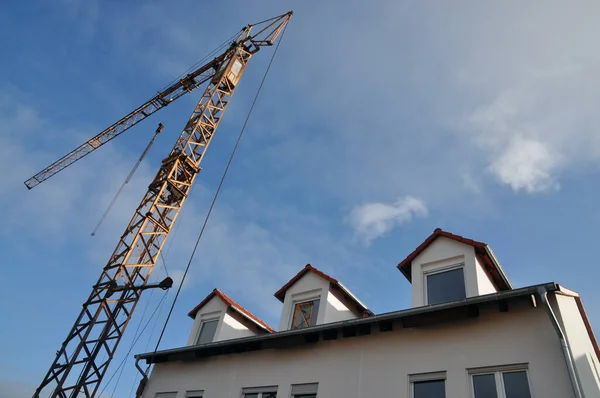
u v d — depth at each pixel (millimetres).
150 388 14195
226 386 12430
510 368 8273
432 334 9672
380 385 9664
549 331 8188
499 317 8961
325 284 13469
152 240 24797
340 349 10945
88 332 20125
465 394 8383
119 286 21812
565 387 7395
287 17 36781
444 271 11258
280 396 11125
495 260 10945
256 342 12523
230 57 35156
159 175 27234
